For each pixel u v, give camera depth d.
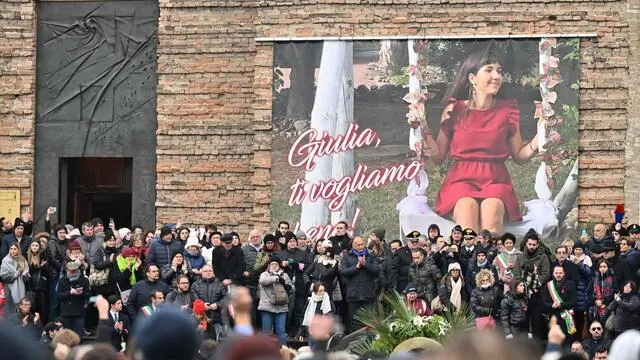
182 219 45.81
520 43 43.47
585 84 43.38
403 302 32.06
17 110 47.25
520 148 43.25
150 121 47.03
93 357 11.55
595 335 35.72
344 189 43.91
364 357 20.45
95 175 48.25
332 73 44.12
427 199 43.50
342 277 37.75
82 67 47.44
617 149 43.19
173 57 45.97
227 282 37.69
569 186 43.12
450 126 43.50
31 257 39.16
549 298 36.22
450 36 43.62
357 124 43.94
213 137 45.62
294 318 38.59
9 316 36.88
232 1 45.53
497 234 43.12
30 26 47.22
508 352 8.34
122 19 47.25
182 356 9.66
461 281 37.19
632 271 37.34
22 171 47.22
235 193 45.47
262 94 44.53
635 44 43.22
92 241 40.03
